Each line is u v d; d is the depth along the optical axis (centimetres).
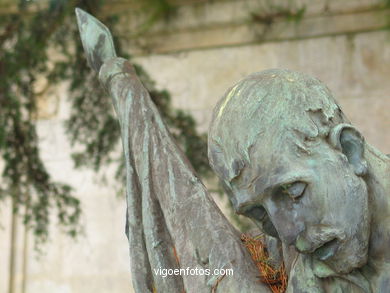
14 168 675
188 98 844
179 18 843
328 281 236
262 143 219
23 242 869
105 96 681
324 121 223
